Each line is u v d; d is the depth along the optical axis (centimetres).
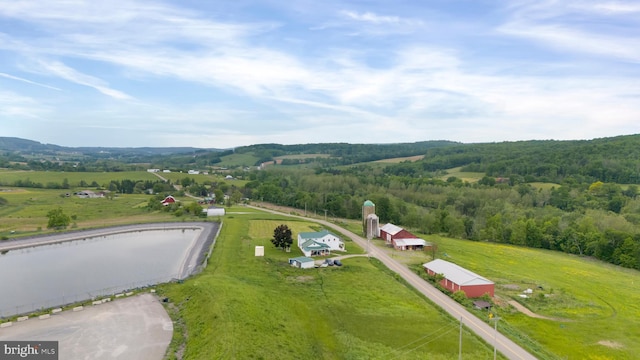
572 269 9875
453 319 6031
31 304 6194
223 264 8094
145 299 6275
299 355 4709
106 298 6250
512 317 6450
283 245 9588
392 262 9231
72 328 5225
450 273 7738
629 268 10444
